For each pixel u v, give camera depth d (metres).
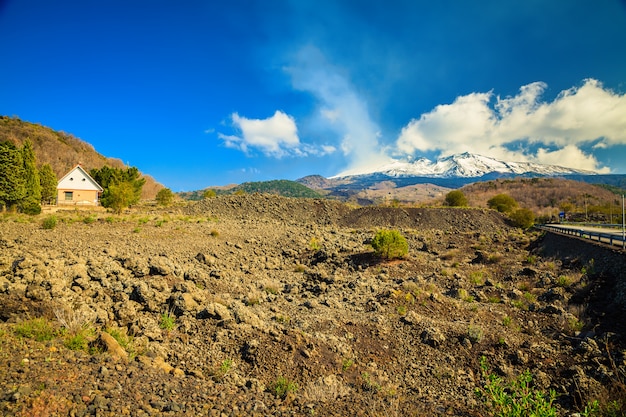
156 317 9.62
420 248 29.41
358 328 10.56
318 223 51.97
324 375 7.69
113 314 8.88
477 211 55.81
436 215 54.00
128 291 10.22
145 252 18.23
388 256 23.61
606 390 7.05
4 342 5.97
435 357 9.20
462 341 9.88
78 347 6.39
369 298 14.28
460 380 8.14
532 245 32.53
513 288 16.59
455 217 53.38
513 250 29.84
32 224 24.73
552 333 10.95
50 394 4.61
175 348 7.96
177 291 11.36
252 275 18.17
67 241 18.70
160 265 12.51
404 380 8.08
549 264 21.81
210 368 7.40
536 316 12.51
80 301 8.70
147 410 4.84
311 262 23.53
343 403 6.40
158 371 6.34
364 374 7.91
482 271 20.92
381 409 6.23
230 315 9.82
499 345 9.73
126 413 4.66
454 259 24.95
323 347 8.78
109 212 38.62
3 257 8.97
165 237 24.19
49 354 5.79
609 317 11.38
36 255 10.51
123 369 5.90
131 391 5.23
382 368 8.53
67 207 45.03
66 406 4.50
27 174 39.47
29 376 4.93
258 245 26.17
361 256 24.62
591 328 10.87
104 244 19.08
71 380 5.09
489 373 8.53
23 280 8.07
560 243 27.00
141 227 27.41
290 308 12.51
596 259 18.72
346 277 19.22
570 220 65.62
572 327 11.18
